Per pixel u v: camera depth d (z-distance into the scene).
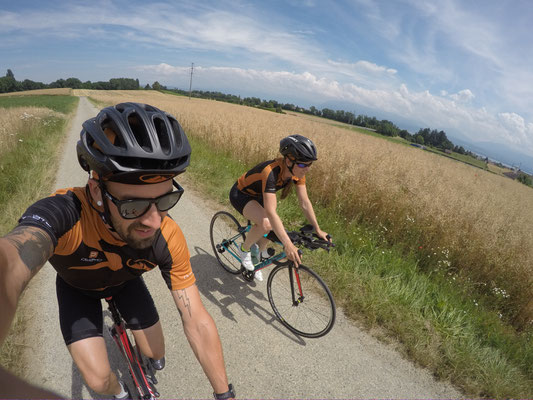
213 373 1.15
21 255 0.82
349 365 2.35
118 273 1.29
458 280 3.82
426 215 4.71
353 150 8.56
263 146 7.78
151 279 3.15
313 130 15.26
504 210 6.57
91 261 1.18
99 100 50.69
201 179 6.56
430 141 108.50
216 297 3.00
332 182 5.56
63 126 14.66
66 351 2.16
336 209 5.18
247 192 2.74
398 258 3.90
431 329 2.77
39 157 7.32
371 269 3.61
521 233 4.76
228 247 3.47
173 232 1.25
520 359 2.66
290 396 2.06
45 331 2.32
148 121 1.04
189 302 1.25
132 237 1.04
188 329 1.22
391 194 5.14
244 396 2.03
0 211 4.12
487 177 18.62
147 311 1.61
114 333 1.74
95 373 1.28
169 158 0.97
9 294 0.72
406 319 2.81
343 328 2.72
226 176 6.74
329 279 3.31
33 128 10.83
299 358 2.38
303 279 2.76
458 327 2.80
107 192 0.94
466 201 5.80
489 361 2.50
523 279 3.76
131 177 0.87
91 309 1.42
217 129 10.21
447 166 16.89
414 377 2.30
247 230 3.23
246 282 3.30
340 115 110.00
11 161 6.23
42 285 2.84
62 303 1.38
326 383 2.18
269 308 2.93
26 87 108.75
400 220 4.70
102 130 0.96
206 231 4.41
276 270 2.80
